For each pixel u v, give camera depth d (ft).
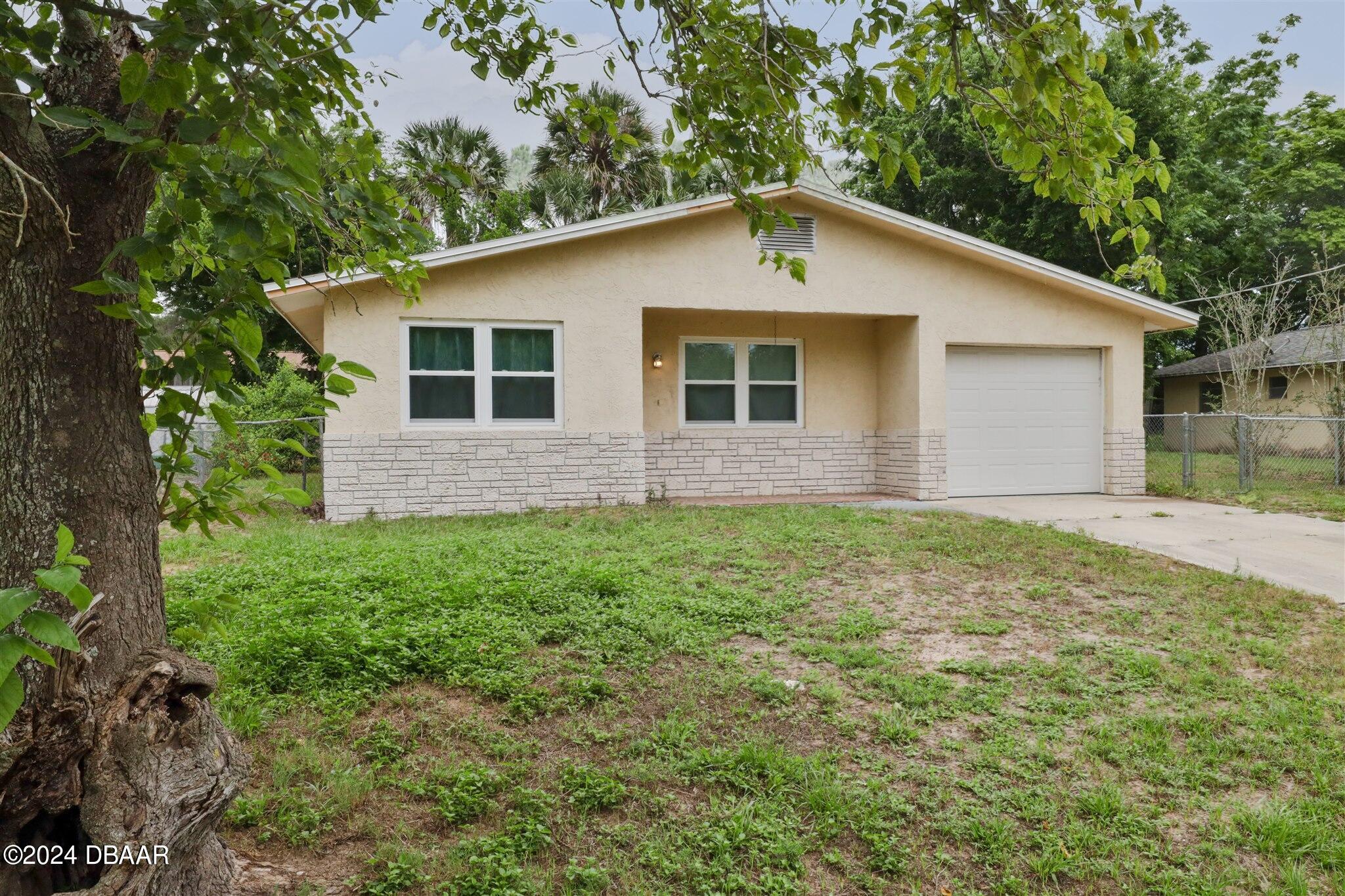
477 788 11.00
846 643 17.29
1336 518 33.06
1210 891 9.44
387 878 9.10
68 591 4.80
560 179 77.66
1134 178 8.59
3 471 6.76
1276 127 78.69
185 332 6.59
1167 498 40.75
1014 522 31.42
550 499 34.94
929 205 77.15
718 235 36.70
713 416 41.47
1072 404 42.39
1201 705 14.49
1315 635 18.28
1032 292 40.65
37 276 6.78
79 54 7.02
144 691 7.07
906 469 40.37
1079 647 17.13
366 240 9.44
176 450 7.46
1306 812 11.15
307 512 35.70
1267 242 82.79
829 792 11.09
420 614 17.70
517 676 14.57
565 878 9.41
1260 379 64.08
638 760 12.05
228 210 5.89
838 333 42.86
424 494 33.55
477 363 34.17
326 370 7.37
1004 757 12.51
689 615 18.66
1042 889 9.62
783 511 33.81
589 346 35.29
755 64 9.93
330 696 13.61
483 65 11.52
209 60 5.52
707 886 9.28
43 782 6.54
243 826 9.99
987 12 8.29
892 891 9.50
